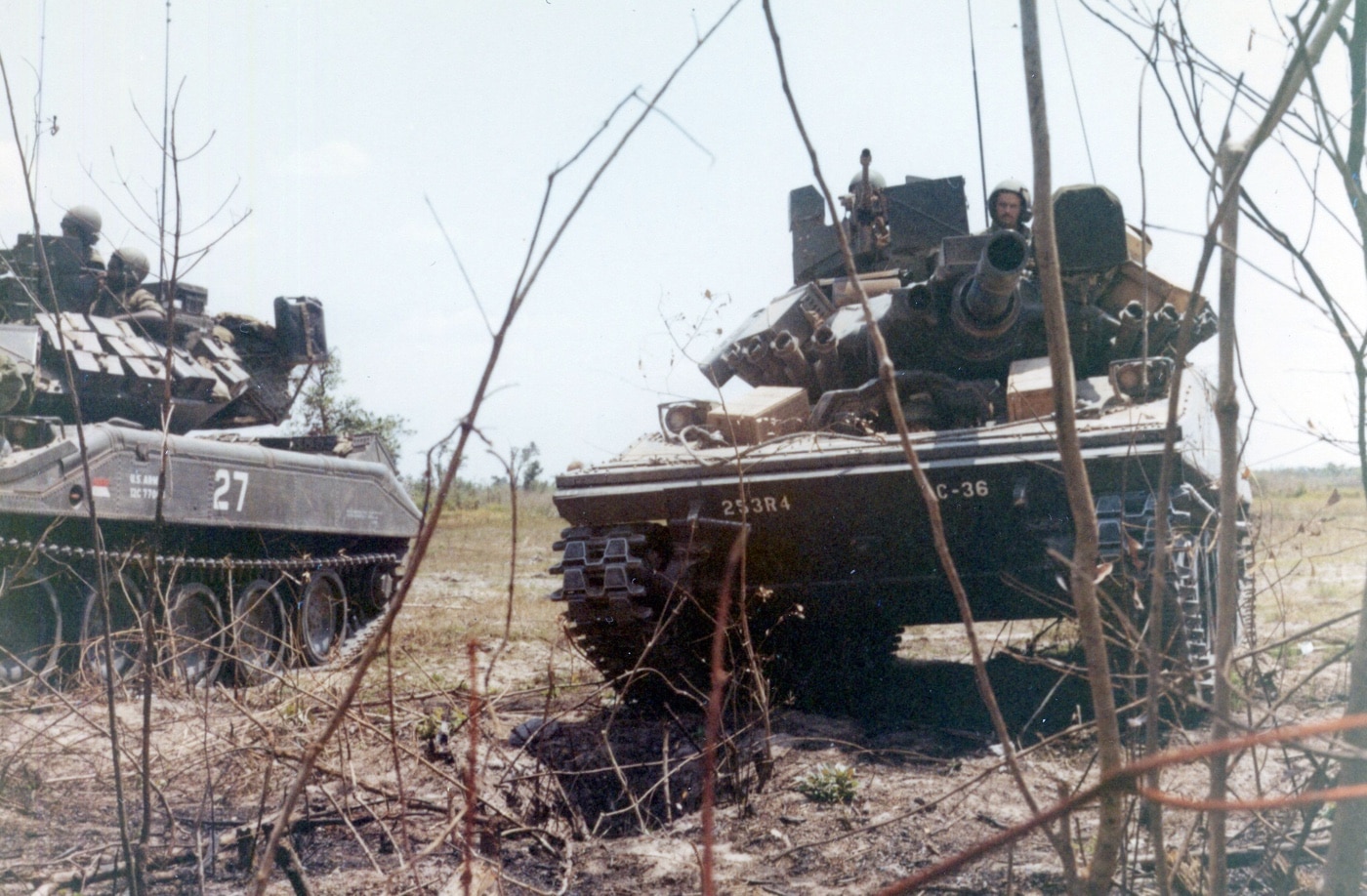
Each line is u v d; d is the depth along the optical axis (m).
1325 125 2.21
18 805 6.30
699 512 8.25
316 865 5.33
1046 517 7.76
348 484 13.99
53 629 9.74
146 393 11.77
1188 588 6.89
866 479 7.86
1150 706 2.30
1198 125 2.40
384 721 7.43
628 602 8.16
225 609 11.97
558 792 6.43
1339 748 2.02
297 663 12.73
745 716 8.38
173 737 7.70
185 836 5.79
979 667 2.13
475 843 5.32
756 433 8.61
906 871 5.12
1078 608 2.14
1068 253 8.36
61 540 9.93
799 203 11.81
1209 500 8.17
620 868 5.37
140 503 10.21
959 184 11.02
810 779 6.64
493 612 15.92
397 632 13.90
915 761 7.21
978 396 8.80
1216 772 2.21
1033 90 2.12
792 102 1.95
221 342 13.45
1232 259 2.35
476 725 2.26
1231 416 2.31
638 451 8.98
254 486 12.02
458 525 31.41
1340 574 13.59
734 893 4.99
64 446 9.38
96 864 5.25
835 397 9.13
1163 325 8.50
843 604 8.99
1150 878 4.25
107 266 12.24
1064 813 1.41
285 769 6.82
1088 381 8.90
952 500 7.84
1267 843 3.88
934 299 8.97
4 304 11.04
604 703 9.38
